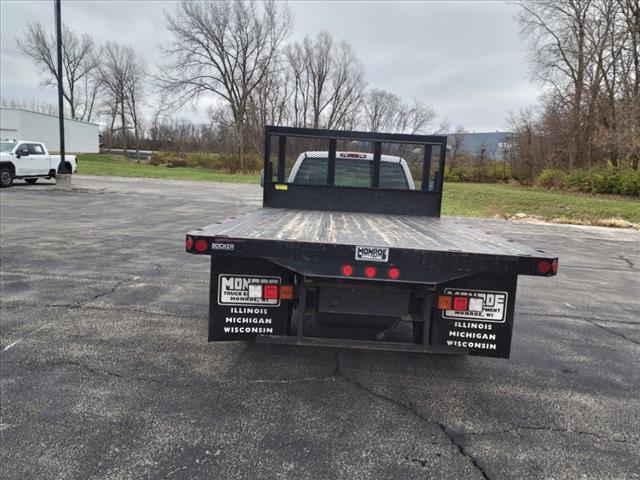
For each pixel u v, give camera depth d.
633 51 30.31
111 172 37.06
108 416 2.98
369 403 3.29
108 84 75.56
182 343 4.28
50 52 75.06
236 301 3.34
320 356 4.13
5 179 20.66
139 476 2.41
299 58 62.97
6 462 2.49
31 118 50.53
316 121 65.06
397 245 2.96
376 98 70.25
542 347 4.57
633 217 19.61
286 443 2.75
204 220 13.28
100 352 4.00
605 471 2.58
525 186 38.78
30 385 3.37
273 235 3.13
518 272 2.88
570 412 3.26
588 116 34.84
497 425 3.05
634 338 4.95
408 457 2.65
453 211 21.41
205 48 50.59
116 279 6.51
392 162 5.41
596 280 8.02
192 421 2.96
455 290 3.24
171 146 72.94
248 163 50.88
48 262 7.40
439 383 3.67
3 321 4.70
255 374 3.70
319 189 5.40
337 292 3.33
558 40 37.03
